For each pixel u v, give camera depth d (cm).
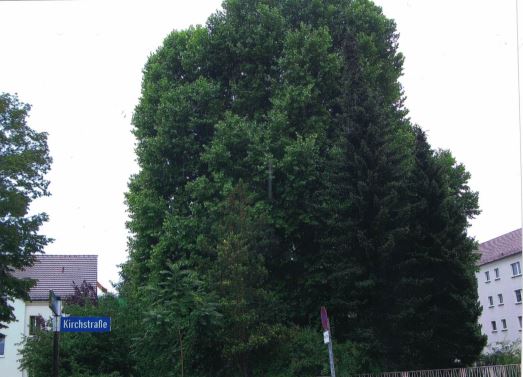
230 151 2075
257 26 2269
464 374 1462
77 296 2458
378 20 2436
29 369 1842
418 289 1777
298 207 2022
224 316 1630
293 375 1677
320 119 2136
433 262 1836
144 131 2391
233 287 1656
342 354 1705
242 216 1756
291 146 1977
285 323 1934
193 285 1579
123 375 1819
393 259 1823
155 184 2216
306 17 2388
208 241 1888
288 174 1969
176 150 2159
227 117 2100
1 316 2286
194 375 1703
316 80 2158
